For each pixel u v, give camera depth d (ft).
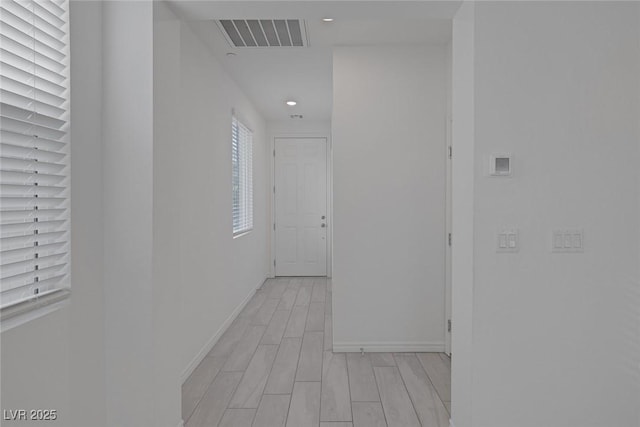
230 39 11.55
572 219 6.98
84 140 6.43
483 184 6.95
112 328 6.91
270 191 24.08
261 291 20.61
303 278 23.85
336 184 12.28
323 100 18.83
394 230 12.30
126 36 6.86
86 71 6.47
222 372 10.77
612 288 7.00
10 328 4.94
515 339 6.98
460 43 7.59
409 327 12.32
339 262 12.33
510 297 6.98
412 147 12.26
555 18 6.95
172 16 7.64
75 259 6.19
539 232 6.98
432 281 12.28
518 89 6.94
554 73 6.96
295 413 8.61
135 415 6.95
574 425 7.01
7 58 5.16
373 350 12.28
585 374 7.00
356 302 12.32
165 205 7.38
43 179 5.62
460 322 7.55
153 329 6.91
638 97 7.00
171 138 7.64
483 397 7.00
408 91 12.26
